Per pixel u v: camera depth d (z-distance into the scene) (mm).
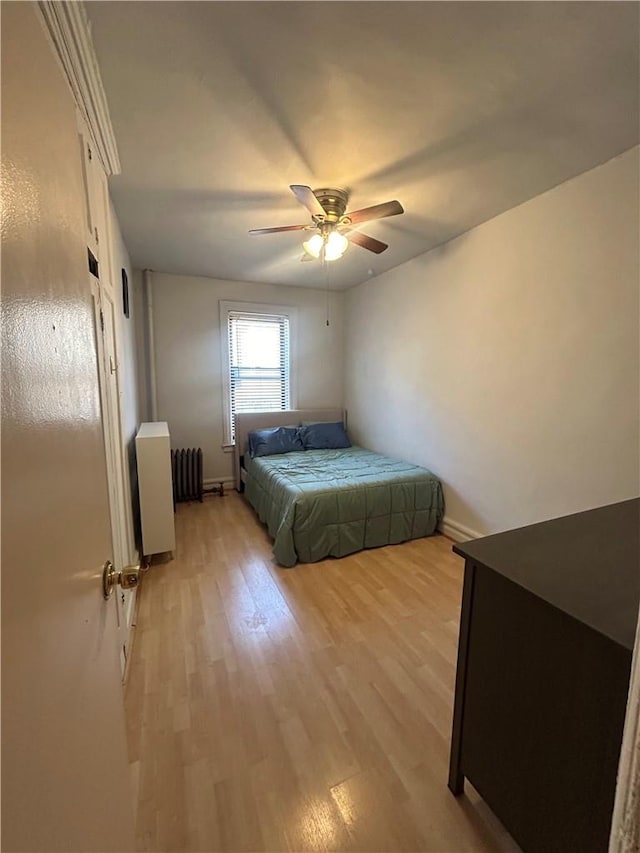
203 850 1069
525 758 964
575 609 839
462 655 1144
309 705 1537
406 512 3086
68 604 591
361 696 1584
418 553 2908
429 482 3178
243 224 2701
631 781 416
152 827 1116
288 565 2664
